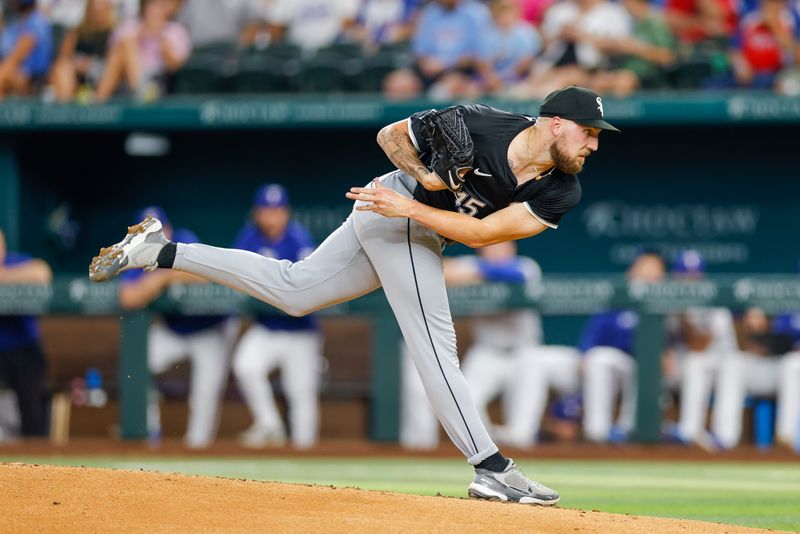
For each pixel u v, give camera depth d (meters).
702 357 36.59
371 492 15.96
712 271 46.06
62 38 45.50
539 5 45.06
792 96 40.94
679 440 36.56
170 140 46.97
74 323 36.72
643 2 44.66
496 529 14.09
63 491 14.77
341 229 18.30
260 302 36.41
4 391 36.75
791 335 36.59
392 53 45.25
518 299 36.53
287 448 36.47
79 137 46.44
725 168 45.88
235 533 13.38
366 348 36.81
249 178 47.16
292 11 47.28
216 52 45.53
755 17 43.28
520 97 41.72
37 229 46.12
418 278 17.69
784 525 20.33
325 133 46.66
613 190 46.34
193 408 36.78
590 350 36.78
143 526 13.58
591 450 36.47
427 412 36.84
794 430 36.47
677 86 42.72
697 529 15.07
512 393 36.88
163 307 36.53
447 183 17.14
